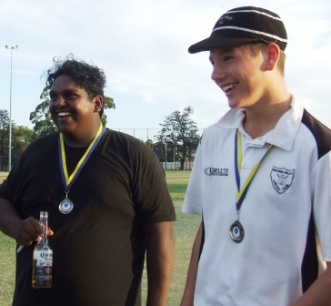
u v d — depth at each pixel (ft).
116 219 10.06
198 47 7.50
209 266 7.87
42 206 10.12
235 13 7.41
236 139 7.97
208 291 7.82
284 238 7.14
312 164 7.06
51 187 10.07
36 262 9.58
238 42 7.27
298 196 7.13
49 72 10.57
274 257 7.18
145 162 10.31
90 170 10.06
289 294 7.13
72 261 9.70
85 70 10.25
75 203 9.91
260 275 7.23
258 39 7.33
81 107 10.12
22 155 10.78
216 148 8.20
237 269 7.41
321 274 6.80
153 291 10.55
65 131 10.18
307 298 6.67
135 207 10.36
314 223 7.05
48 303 9.73
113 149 10.28
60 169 10.14
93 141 10.32
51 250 9.68
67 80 10.12
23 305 9.95
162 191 10.49
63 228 9.83
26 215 10.46
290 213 7.14
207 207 8.14
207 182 8.19
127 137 10.49
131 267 10.29
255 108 7.66
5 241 28.53
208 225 8.09
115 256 9.96
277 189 7.19
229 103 7.60
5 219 10.34
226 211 7.68
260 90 7.49
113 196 9.98
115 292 9.94
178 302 17.61
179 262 23.62
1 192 10.87
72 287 9.68
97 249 9.80
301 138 7.22
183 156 278.67
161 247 10.46
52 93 10.23
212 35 7.49
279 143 7.27
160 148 253.03
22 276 10.07
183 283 19.94
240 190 7.50
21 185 10.52
